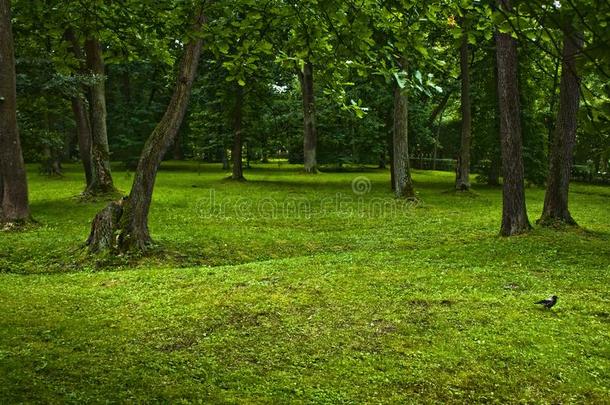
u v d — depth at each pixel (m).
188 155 59.19
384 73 4.86
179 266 12.16
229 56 6.46
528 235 14.25
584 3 2.00
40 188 27.19
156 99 44.75
